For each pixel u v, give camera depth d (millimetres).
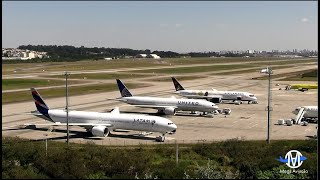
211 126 103188
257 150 71750
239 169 58219
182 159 68562
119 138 88438
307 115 108062
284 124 105312
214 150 72625
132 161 60062
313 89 196625
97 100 155875
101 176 53750
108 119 91500
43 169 56531
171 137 89438
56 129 98500
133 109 132750
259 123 107125
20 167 58062
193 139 87062
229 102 154125
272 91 190500
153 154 71125
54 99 158375
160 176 52625
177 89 161000
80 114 94062
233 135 91562
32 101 151500
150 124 88625
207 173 53375
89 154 67688
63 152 67312
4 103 146250
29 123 107000
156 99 124188
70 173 54344
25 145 71188
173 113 118750
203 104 119750
